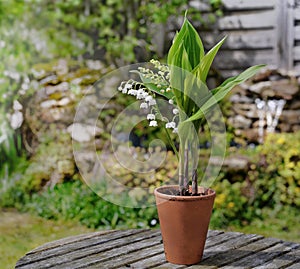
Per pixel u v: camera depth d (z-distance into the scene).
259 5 3.02
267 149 2.46
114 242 1.22
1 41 3.02
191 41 1.07
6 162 2.76
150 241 1.23
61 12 3.24
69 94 2.64
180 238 1.07
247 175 2.39
